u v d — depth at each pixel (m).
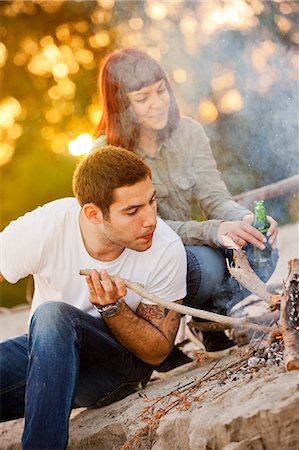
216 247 3.75
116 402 3.51
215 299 3.80
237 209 3.88
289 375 2.89
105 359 3.34
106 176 3.16
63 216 3.37
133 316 3.27
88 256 3.35
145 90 3.77
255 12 5.56
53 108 7.49
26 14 7.21
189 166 3.96
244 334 3.67
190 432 2.82
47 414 3.00
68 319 3.16
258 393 2.82
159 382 3.62
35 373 3.05
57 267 3.38
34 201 7.60
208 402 2.97
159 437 2.96
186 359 3.84
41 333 3.09
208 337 3.81
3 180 7.62
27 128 7.59
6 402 3.46
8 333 5.61
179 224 3.78
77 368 3.12
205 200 3.97
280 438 2.63
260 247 3.61
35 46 7.30
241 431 2.68
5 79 7.44
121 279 3.16
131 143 3.86
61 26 7.11
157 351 3.34
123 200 3.16
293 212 5.14
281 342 3.17
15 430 3.83
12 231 3.40
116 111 3.85
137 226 3.20
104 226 3.23
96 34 6.86
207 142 4.04
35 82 7.47
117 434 3.21
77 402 3.53
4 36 7.27
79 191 3.25
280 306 3.18
